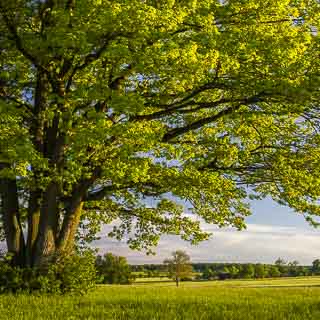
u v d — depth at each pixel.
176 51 15.73
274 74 16.92
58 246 19.69
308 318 12.50
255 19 18.28
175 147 19.23
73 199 20.09
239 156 20.00
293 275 125.00
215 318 12.25
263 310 13.51
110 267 77.31
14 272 17.88
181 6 17.56
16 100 18.77
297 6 19.23
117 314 12.88
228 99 18.81
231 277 109.69
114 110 15.90
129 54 15.81
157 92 18.92
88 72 18.33
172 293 21.72
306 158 20.36
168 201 23.94
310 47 17.83
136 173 16.42
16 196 20.52
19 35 18.00
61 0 17.75
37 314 12.49
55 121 19.58
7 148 16.12
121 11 15.76
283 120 20.64
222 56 16.45
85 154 17.17
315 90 16.55
